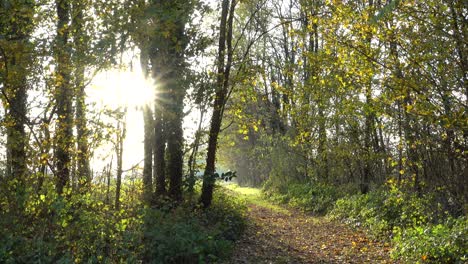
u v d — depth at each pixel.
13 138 9.11
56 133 9.95
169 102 13.75
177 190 14.95
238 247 11.58
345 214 17.45
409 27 9.84
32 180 8.95
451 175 11.46
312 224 17.19
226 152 40.38
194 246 9.34
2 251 7.03
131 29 8.45
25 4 8.59
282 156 28.84
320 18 11.20
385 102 11.18
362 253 11.39
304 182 27.67
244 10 22.31
